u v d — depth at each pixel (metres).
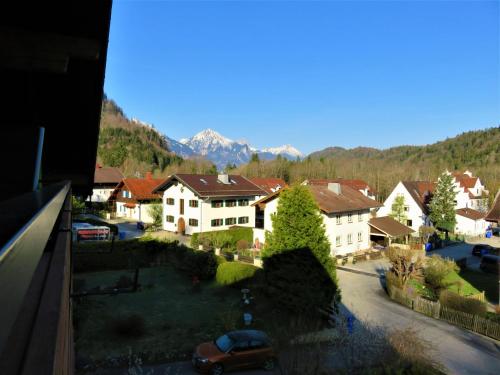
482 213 61.16
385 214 57.69
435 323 20.45
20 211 1.39
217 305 20.83
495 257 33.72
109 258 28.23
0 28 3.28
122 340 16.27
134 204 54.78
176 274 27.08
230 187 46.06
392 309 22.28
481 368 15.51
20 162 3.18
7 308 0.79
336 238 35.06
